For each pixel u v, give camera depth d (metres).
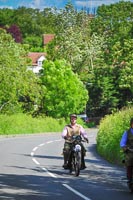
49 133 75.81
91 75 102.44
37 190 18.59
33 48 185.88
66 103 90.31
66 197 17.02
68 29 123.00
